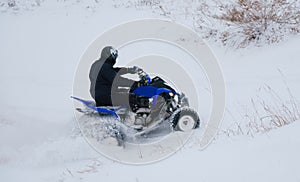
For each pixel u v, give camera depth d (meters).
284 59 8.20
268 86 6.61
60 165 5.14
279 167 2.96
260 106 6.26
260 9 9.59
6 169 5.04
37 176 4.75
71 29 13.05
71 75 9.60
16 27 14.04
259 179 2.88
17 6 17.02
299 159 2.96
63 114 7.19
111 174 4.12
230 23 10.21
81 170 4.72
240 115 6.08
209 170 3.37
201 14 11.88
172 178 3.42
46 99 8.15
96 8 15.25
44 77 9.59
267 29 9.50
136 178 3.66
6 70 10.30
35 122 6.75
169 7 13.68
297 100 6.07
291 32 9.28
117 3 15.53
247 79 7.70
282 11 9.60
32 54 11.38
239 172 3.11
